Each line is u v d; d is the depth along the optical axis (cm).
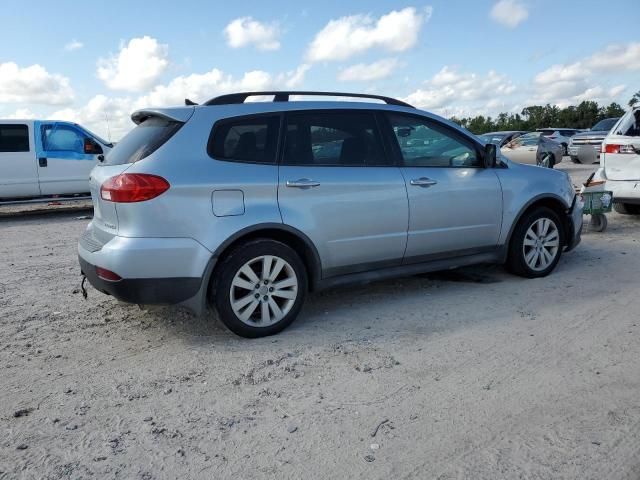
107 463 269
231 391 339
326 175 440
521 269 557
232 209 403
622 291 519
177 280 391
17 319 478
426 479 253
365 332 432
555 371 357
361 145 466
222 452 277
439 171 498
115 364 383
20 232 978
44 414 315
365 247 461
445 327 438
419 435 288
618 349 388
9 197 1183
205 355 394
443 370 362
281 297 430
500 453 271
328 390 338
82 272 445
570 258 655
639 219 916
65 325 462
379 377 353
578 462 263
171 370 371
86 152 1246
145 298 389
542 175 565
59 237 906
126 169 390
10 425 304
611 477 253
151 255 381
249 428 298
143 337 432
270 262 420
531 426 294
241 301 412
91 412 317
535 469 258
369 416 307
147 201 379
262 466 265
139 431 296
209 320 466
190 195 388
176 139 401
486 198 521
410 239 483
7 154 1171
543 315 460
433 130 509
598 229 815
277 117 437
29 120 1193
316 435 290
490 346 399
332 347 403
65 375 366
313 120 449
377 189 460
